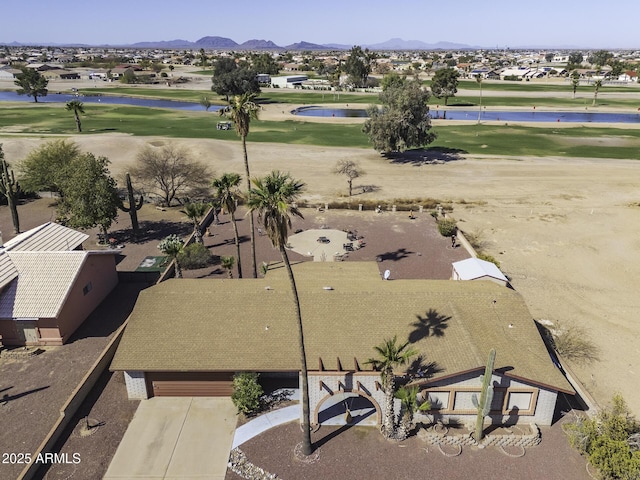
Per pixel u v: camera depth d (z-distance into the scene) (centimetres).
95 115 14050
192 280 3450
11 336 3422
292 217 6147
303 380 2317
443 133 11744
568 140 10819
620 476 2236
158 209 6488
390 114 8662
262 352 2738
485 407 2409
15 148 8969
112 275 4262
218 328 2888
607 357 3416
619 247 5338
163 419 2700
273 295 3119
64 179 5219
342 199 6838
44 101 18162
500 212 6384
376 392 2606
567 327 3772
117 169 8062
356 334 2825
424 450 2494
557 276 4650
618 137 11112
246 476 2331
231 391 2867
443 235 5528
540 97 18938
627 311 4041
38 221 5959
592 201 6825
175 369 2650
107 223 5084
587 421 2514
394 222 5988
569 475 2350
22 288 3484
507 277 4597
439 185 7544
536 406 2617
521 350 2744
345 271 3841
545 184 7594
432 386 2572
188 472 2352
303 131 11856
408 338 2784
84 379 2867
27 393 2945
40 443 2556
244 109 3684
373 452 2477
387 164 8806
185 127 12112
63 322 3456
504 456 2461
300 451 2473
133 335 2844
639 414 2842
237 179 4134
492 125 12800
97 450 2483
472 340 2692
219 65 17888
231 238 5469
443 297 3080
